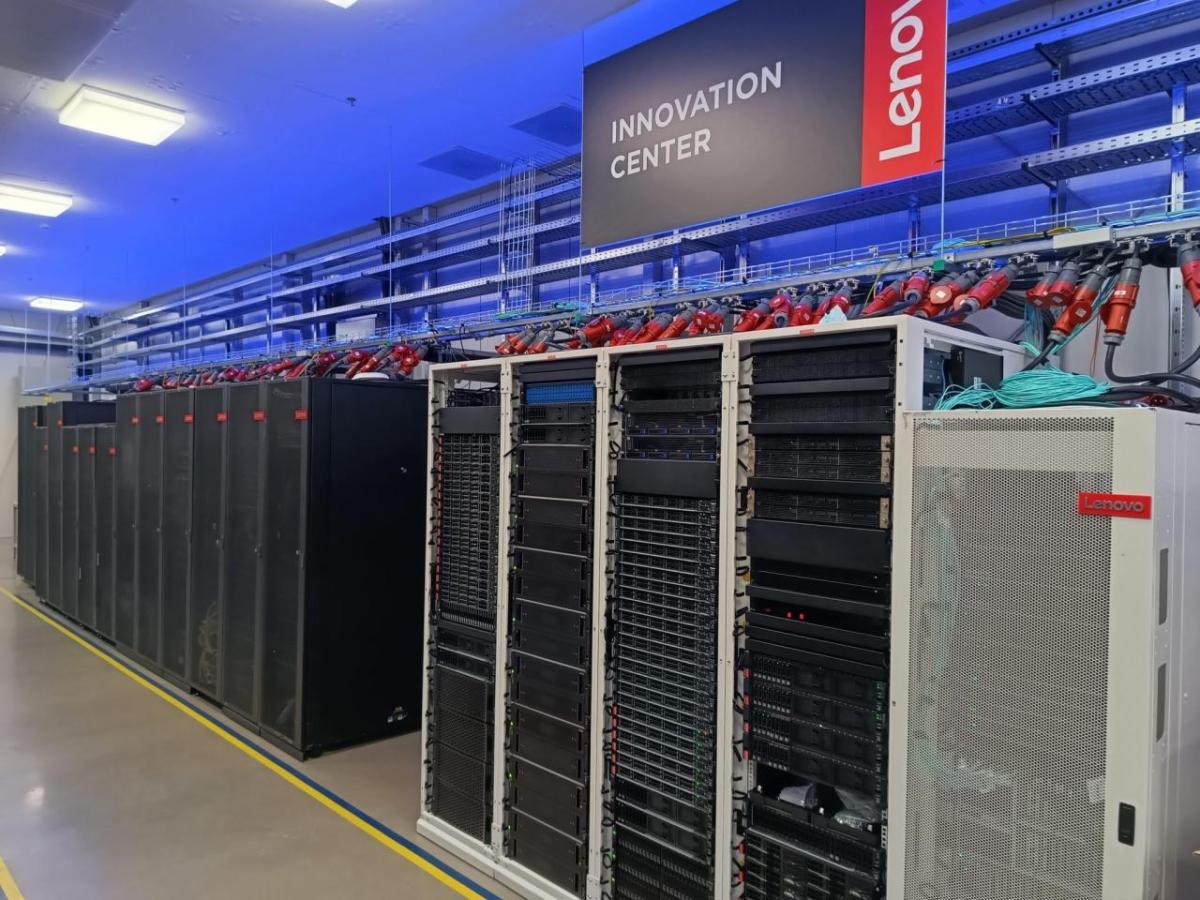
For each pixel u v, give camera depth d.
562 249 4.85
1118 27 2.60
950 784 1.68
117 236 7.14
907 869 1.75
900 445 1.78
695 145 3.07
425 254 5.27
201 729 4.23
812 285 2.92
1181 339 2.55
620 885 2.39
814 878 1.96
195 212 6.31
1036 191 2.98
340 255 6.03
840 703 1.91
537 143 4.84
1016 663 1.59
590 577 2.48
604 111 3.38
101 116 4.42
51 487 7.14
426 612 3.08
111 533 5.85
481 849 2.83
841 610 1.89
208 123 4.57
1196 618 1.64
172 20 3.47
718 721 2.13
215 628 4.49
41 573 7.39
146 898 2.64
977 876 1.64
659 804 2.30
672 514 2.29
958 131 3.01
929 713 1.72
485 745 2.84
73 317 11.75
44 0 2.96
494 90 4.12
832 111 2.70
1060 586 1.53
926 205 3.18
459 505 3.00
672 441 2.30
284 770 3.70
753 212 3.07
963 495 1.67
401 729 4.21
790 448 2.02
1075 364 2.78
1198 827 1.69
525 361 2.68
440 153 5.02
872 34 2.61
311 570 3.81
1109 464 1.48
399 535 4.15
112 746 3.98
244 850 2.96
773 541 2.02
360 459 3.99
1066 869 1.52
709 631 2.19
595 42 3.65
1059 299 2.22
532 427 2.67
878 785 1.85
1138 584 1.44
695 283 3.79
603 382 2.42
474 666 2.92
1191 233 2.11
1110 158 2.59
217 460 4.49
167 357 10.64
